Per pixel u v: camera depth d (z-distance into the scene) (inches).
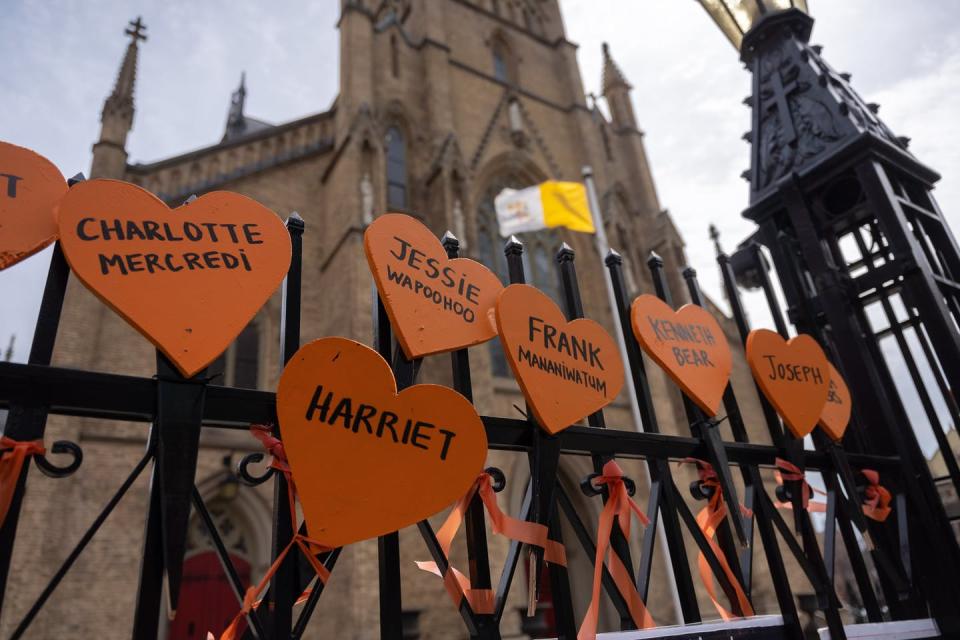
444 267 99.3
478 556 85.0
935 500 143.9
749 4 201.3
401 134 816.3
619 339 772.6
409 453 80.9
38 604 62.0
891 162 168.6
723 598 602.2
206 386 76.0
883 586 147.5
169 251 77.4
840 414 140.6
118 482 465.7
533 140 917.8
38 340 70.2
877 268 157.8
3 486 62.2
